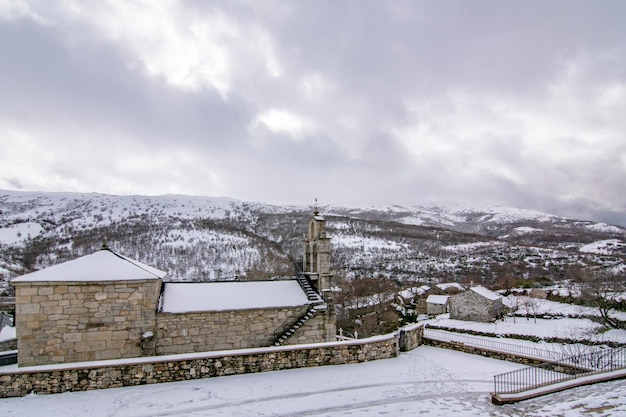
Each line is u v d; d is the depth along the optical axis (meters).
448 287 84.06
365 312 69.12
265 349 18.53
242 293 25.02
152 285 21.58
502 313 55.66
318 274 25.98
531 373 19.38
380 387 16.41
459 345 24.53
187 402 14.50
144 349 21.00
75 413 13.50
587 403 12.23
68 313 20.25
